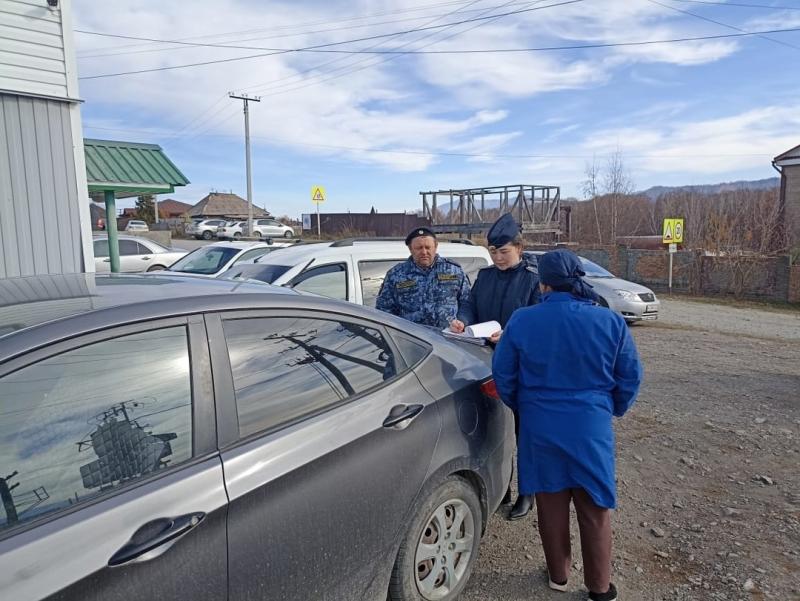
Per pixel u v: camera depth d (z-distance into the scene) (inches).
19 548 52.1
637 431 195.0
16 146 250.7
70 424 60.4
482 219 1002.7
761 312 577.3
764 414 212.7
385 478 85.4
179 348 70.7
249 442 72.0
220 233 1466.5
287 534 71.8
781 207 806.5
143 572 58.0
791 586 110.0
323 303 91.3
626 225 1264.8
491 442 110.3
